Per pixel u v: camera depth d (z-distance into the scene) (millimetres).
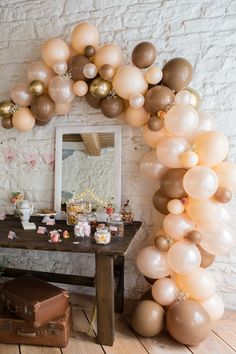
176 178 1631
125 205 1953
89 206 1934
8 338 1563
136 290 2066
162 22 1948
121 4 2002
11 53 2180
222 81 1880
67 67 1849
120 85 1708
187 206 1645
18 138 2195
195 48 1906
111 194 1999
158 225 2002
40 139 2158
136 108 1735
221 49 1876
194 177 1521
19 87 1921
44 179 2162
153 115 1711
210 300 1678
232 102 1867
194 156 1557
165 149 1614
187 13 1913
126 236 1681
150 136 1753
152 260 1660
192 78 1907
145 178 2002
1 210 2250
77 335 1660
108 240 1539
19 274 1955
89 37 1801
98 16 2037
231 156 1871
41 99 1867
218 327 1753
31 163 2180
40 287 1654
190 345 1567
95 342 1595
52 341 1542
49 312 1530
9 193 2230
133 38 1985
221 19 1871
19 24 2166
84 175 2053
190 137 1688
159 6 1949
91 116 2066
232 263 1917
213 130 1705
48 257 2209
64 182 2082
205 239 1610
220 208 1635
